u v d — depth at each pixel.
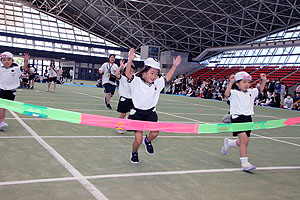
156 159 4.35
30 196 2.65
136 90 3.78
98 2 38.69
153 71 3.71
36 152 4.11
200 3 35.31
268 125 4.25
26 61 5.48
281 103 20.98
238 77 4.26
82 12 41.47
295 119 4.61
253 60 40.62
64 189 2.87
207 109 13.21
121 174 3.50
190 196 2.99
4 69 5.29
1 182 2.92
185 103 15.93
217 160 4.58
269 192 3.30
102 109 9.57
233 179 3.68
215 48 40.94
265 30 38.34
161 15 38.41
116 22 41.97
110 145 4.98
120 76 5.95
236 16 36.50
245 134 4.18
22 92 13.88
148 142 4.09
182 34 41.72
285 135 7.68
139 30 42.06
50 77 15.99
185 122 8.27
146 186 3.17
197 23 39.12
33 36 44.66
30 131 5.46
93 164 3.80
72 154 4.18
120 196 2.82
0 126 5.28
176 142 5.70
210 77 42.47
